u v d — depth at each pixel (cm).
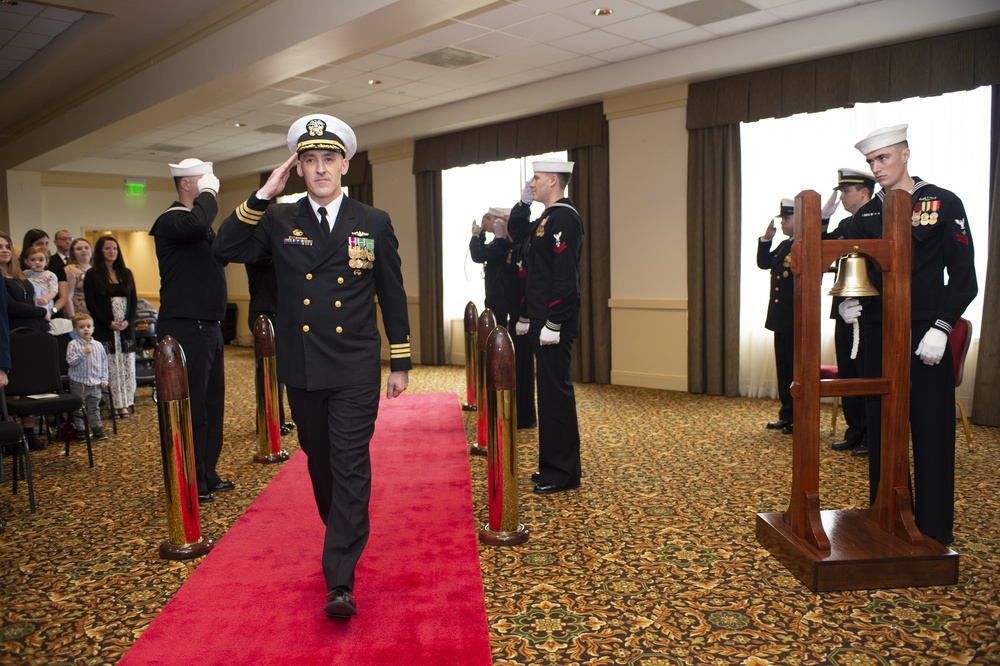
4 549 325
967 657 223
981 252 577
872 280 304
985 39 548
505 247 594
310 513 362
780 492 392
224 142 1108
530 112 828
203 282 370
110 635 244
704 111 698
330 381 248
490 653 225
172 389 308
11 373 443
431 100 867
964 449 481
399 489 397
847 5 573
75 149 953
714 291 706
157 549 323
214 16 635
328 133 256
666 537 329
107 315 617
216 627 241
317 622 244
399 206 1021
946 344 289
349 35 538
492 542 321
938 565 270
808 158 660
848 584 270
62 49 739
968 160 579
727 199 693
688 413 620
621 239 777
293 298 254
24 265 621
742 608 258
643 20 600
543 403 399
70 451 514
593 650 230
